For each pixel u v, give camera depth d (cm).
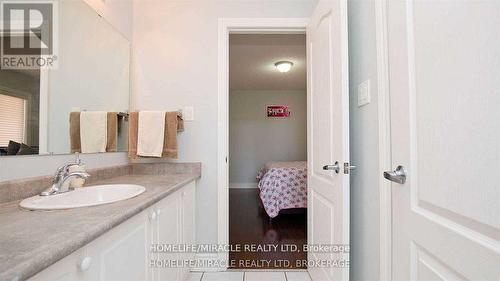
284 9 195
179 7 197
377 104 106
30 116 109
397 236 91
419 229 77
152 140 175
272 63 382
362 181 123
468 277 59
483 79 55
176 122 179
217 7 196
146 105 195
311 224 178
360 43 125
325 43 145
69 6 132
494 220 52
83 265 62
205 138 194
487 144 54
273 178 325
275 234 268
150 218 105
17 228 64
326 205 145
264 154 571
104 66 162
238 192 518
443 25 67
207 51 195
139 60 196
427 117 74
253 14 195
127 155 189
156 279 112
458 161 62
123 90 184
